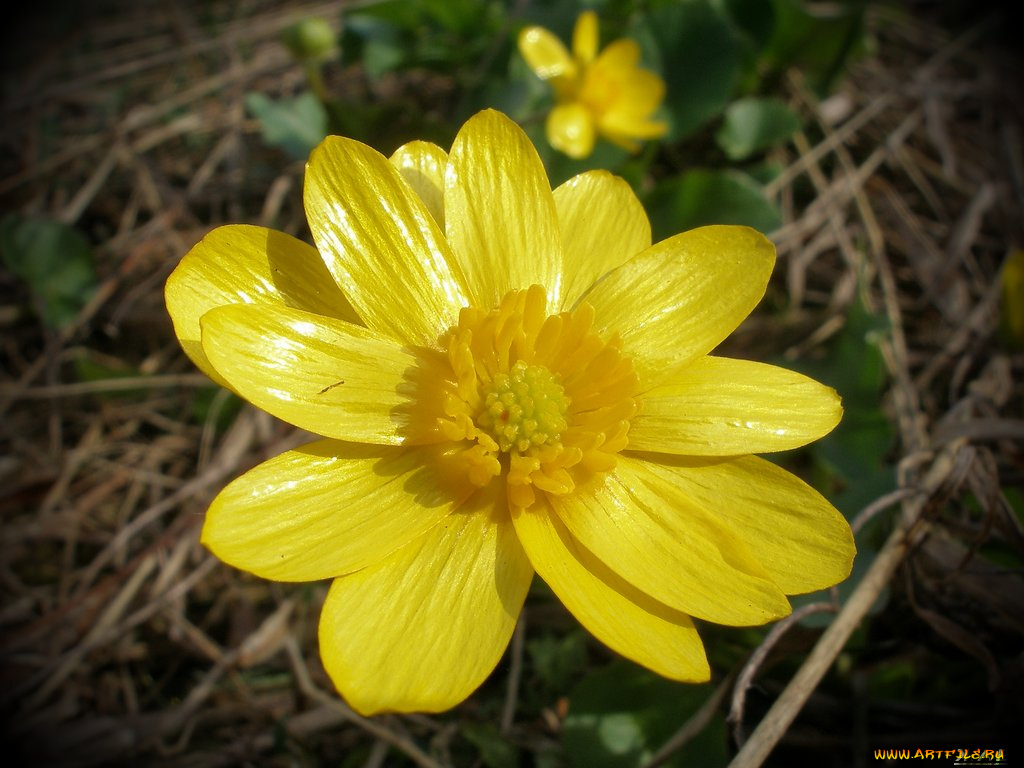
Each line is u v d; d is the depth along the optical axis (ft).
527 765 0.19
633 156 0.30
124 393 0.25
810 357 0.26
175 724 0.19
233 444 0.23
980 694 0.19
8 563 0.22
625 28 0.30
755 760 0.15
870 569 0.18
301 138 0.28
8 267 0.27
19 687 0.19
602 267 0.16
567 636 0.20
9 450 0.24
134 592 0.21
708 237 0.16
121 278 0.27
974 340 0.26
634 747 0.18
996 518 0.18
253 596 0.22
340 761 0.19
